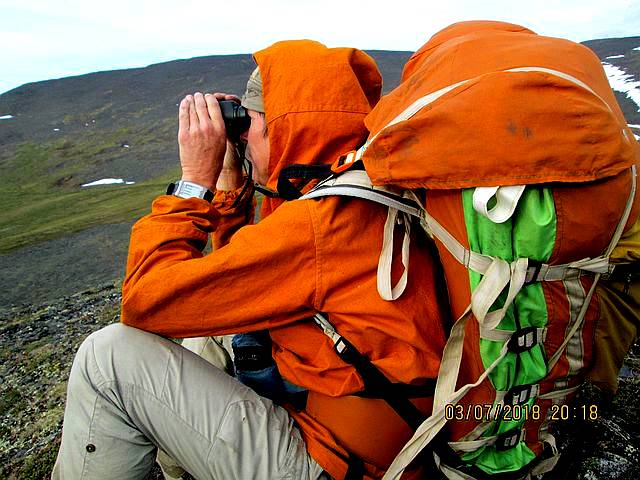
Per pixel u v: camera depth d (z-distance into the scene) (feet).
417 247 5.06
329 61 5.82
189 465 5.29
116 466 5.11
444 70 4.43
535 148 3.66
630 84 175.01
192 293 4.76
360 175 4.75
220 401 5.22
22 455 10.95
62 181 243.81
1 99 465.47
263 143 6.39
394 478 4.66
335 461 5.10
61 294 58.95
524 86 3.75
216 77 454.81
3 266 79.10
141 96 428.97
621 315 4.59
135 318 5.02
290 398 5.80
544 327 4.20
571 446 6.63
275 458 5.17
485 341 4.25
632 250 4.23
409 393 4.83
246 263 4.61
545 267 3.97
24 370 18.28
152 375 5.09
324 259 4.67
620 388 7.95
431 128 3.93
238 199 7.66
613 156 3.72
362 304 4.72
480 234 4.00
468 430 4.77
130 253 5.27
